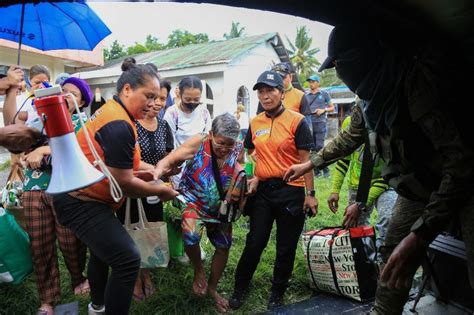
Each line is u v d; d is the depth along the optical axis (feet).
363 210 9.77
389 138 6.13
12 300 9.76
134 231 8.95
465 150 5.11
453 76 5.22
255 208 10.27
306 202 10.28
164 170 8.02
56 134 4.92
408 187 6.28
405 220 7.48
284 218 10.04
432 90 5.25
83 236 6.97
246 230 15.05
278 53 47.19
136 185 6.93
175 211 11.58
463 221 5.93
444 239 8.38
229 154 9.53
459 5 4.50
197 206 9.66
